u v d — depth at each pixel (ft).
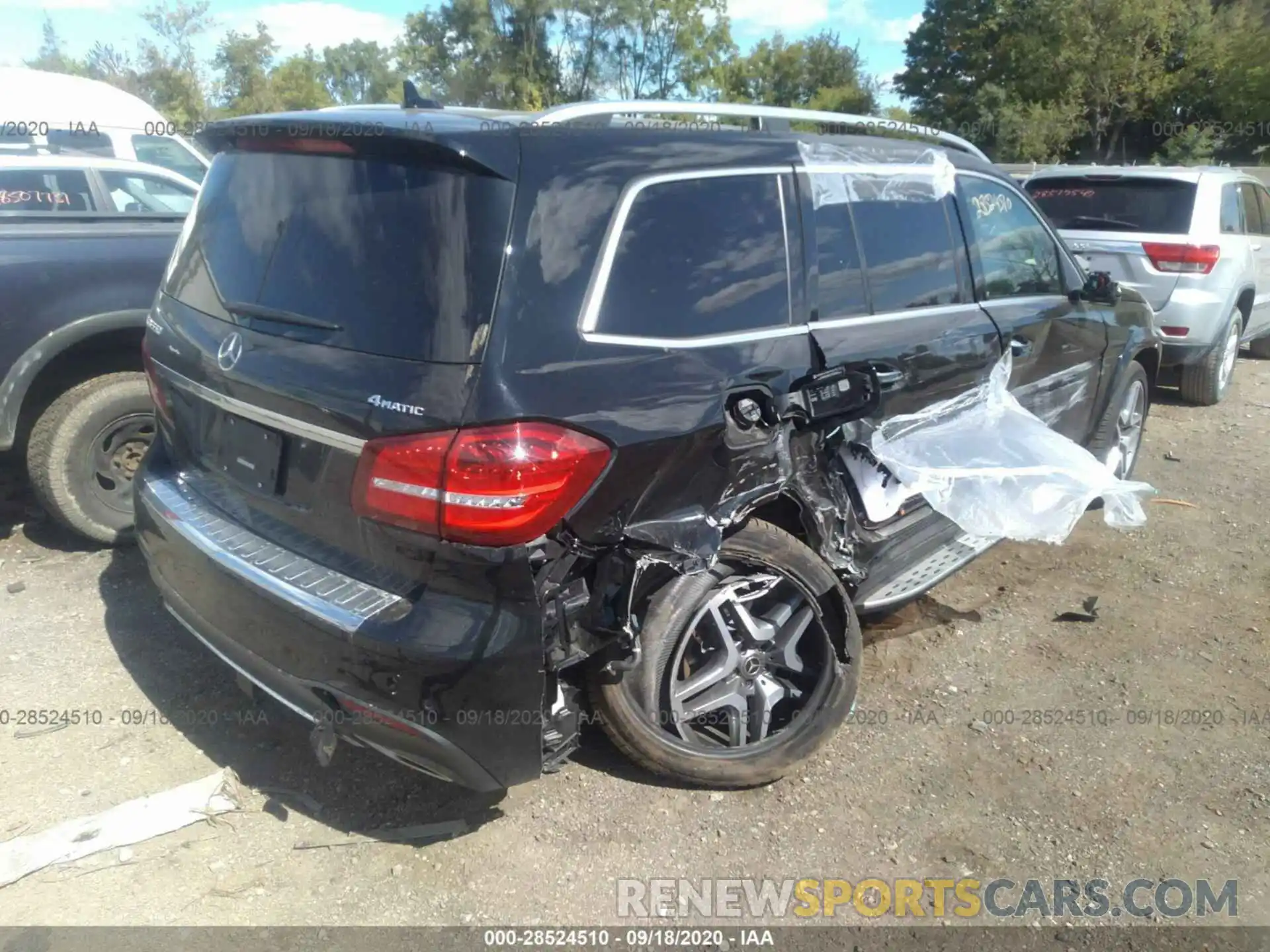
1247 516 18.85
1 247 13.69
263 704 11.85
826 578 10.64
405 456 8.09
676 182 9.67
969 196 13.80
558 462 8.20
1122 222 25.79
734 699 10.58
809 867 9.75
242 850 9.66
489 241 8.32
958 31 135.95
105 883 9.17
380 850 9.73
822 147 11.41
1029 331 14.23
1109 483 12.71
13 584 14.37
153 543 10.57
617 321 8.98
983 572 16.10
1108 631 14.29
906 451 11.63
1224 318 25.32
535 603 8.36
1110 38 114.93
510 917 9.04
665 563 9.19
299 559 9.19
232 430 9.86
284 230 9.56
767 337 10.22
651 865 9.69
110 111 29.94
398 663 8.16
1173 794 10.90
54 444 14.58
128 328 14.57
